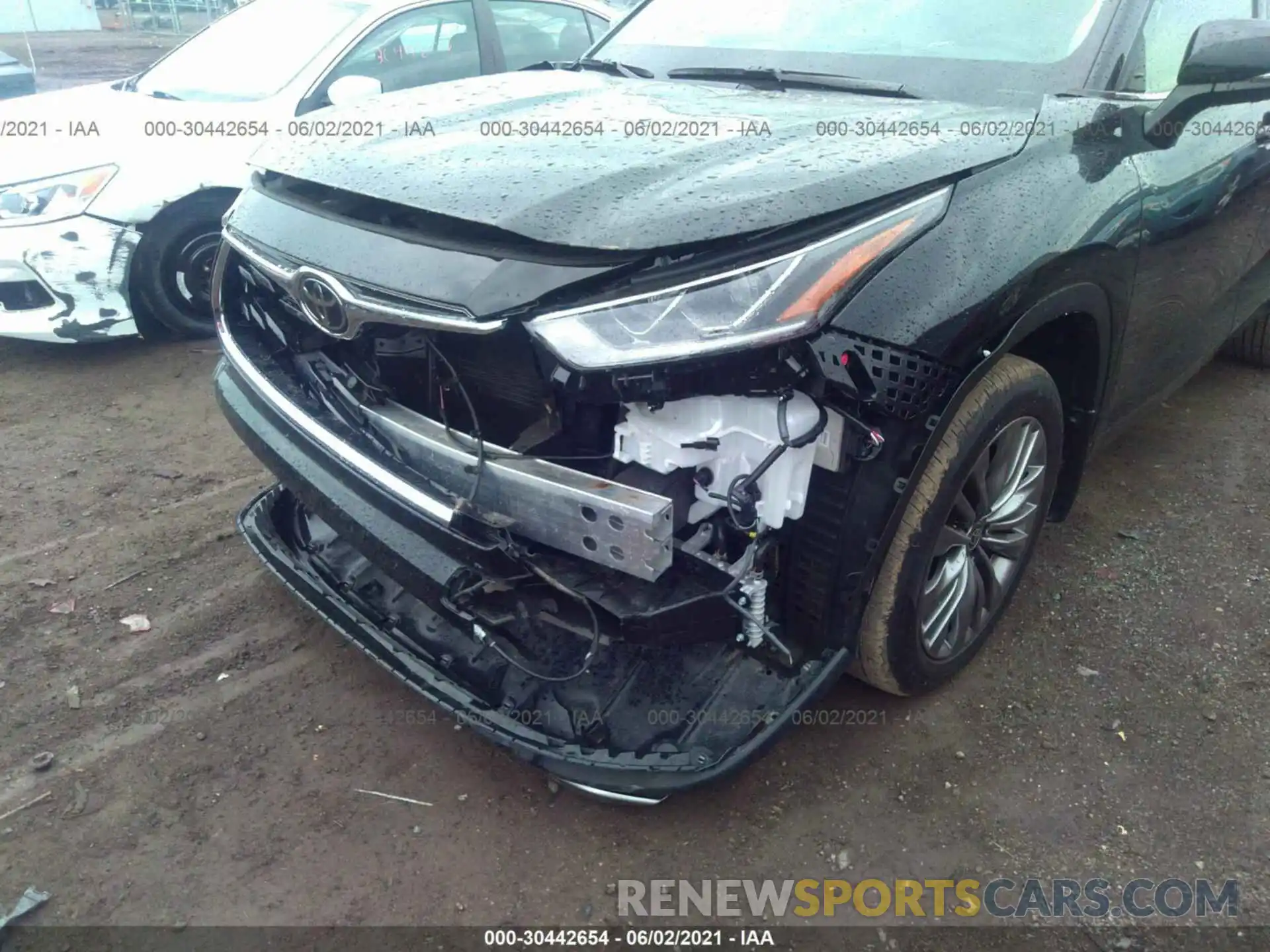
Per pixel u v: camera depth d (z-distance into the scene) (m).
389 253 1.88
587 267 1.71
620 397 1.68
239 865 2.03
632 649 2.06
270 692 2.51
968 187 1.97
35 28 18.83
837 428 1.78
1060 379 2.52
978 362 1.90
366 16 4.85
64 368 4.45
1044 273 2.00
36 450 3.69
